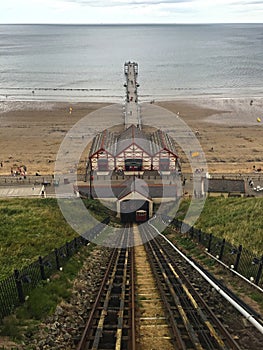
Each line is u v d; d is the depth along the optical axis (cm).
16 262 2150
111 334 1317
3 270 2000
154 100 13288
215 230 2866
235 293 1666
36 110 11944
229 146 8575
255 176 6594
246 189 5797
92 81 17838
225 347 1161
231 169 7138
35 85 16775
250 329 1340
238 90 15388
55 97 14088
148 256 2586
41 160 7681
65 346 1312
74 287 1889
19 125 10250
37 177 6456
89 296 1802
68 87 16262
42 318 1483
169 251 2702
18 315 1461
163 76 18825
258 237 2327
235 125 10281
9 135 9400
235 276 1886
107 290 1797
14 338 1299
